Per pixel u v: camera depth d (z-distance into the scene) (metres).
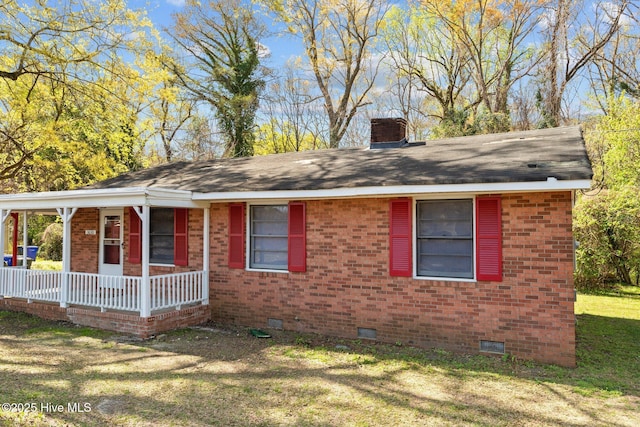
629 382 6.22
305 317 9.06
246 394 5.59
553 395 5.65
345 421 4.80
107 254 12.09
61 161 17.92
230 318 9.94
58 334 8.74
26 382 5.91
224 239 10.06
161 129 26.66
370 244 8.43
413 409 5.16
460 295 7.63
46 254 24.59
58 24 13.55
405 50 29.48
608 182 16.06
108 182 13.42
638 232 14.89
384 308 8.27
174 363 6.92
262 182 9.37
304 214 9.09
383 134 11.45
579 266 15.53
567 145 8.20
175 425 4.67
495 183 6.79
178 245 10.69
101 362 6.91
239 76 28.42
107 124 17.00
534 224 7.09
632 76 20.61
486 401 5.43
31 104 15.67
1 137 16.95
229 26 28.39
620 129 14.92
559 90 22.36
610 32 20.98
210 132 30.38
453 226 7.85
